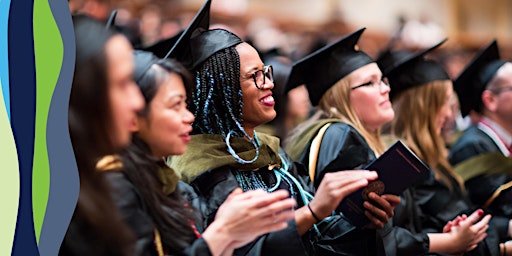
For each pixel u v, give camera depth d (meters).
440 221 3.32
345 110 2.99
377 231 2.51
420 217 3.29
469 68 4.10
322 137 2.85
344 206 2.37
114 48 1.48
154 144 1.86
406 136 3.52
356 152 2.77
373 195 2.34
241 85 2.39
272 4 11.37
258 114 2.42
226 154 2.35
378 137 3.11
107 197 1.52
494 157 3.70
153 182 1.79
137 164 1.77
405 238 2.73
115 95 1.46
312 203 2.24
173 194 1.91
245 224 1.76
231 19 8.93
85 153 1.49
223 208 1.81
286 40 8.34
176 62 1.95
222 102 2.39
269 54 4.41
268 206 1.76
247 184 2.37
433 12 13.05
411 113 3.52
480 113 4.09
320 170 2.78
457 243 2.83
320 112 3.07
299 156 2.88
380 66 3.64
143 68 1.87
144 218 1.71
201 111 2.40
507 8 14.23
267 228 1.77
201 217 2.13
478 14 13.66
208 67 2.37
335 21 10.34
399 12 12.48
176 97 1.88
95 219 1.49
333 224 2.59
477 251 3.33
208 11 2.49
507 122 4.01
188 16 8.19
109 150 1.50
